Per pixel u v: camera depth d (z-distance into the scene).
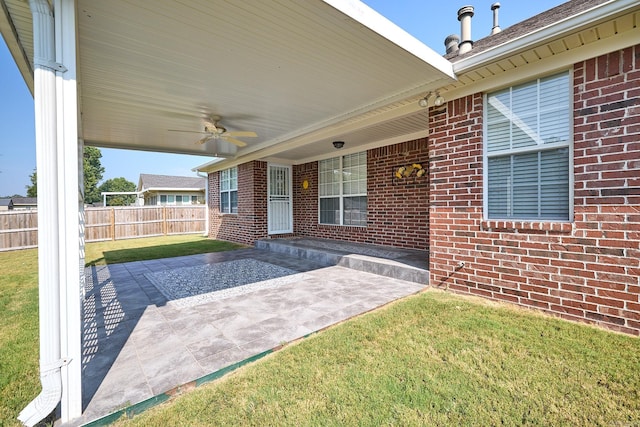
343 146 7.48
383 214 7.04
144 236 13.46
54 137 1.85
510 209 3.67
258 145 7.65
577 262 3.09
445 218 4.19
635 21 2.63
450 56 5.70
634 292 2.77
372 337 2.83
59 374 1.84
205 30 2.64
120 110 4.71
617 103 2.83
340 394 2.03
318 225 8.92
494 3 6.02
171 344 2.81
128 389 2.14
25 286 5.12
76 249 1.91
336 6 2.34
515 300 3.54
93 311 3.74
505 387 2.07
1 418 1.88
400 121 5.30
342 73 3.50
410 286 4.56
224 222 11.26
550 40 2.91
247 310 3.67
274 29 2.64
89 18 2.45
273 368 2.35
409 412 1.86
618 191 2.84
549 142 3.34
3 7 2.17
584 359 2.38
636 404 1.88
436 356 2.48
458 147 4.00
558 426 1.73
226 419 1.83
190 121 5.33
